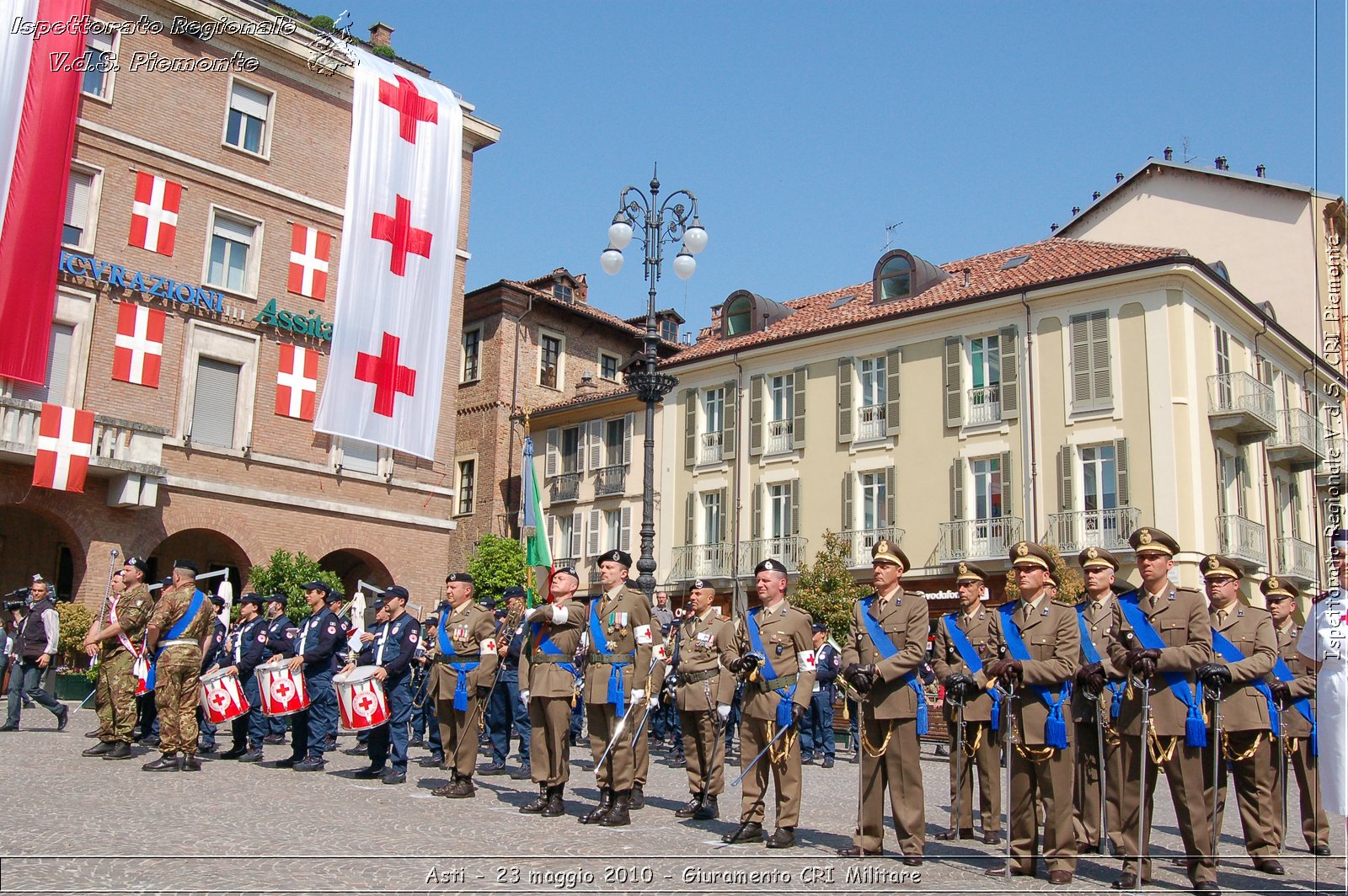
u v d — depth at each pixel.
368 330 27.73
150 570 26.52
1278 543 31.38
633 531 37.66
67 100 23.36
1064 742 8.10
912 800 8.60
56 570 25.83
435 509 29.94
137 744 15.18
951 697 10.38
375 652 13.25
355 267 27.53
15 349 22.23
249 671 14.12
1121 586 9.50
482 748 16.59
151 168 25.30
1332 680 8.23
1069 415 28.66
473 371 40.69
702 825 10.28
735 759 16.64
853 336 33.34
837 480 33.00
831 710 17.86
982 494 30.31
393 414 28.11
